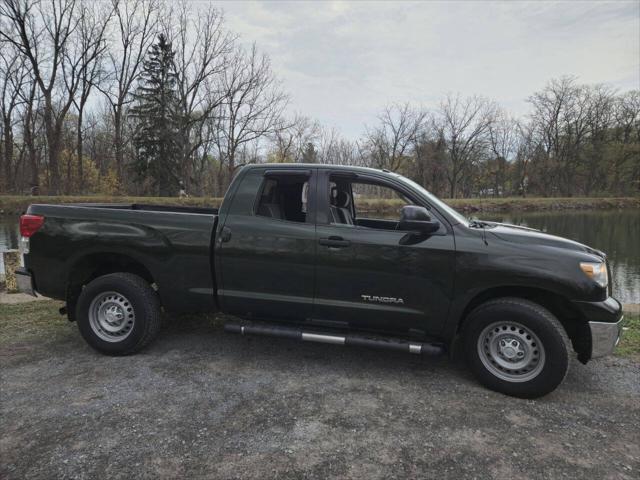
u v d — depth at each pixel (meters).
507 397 3.36
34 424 2.88
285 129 40.06
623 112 62.12
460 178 58.38
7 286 7.01
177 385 3.49
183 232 3.92
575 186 64.31
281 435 2.79
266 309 3.87
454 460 2.55
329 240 3.63
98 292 4.04
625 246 21.75
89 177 46.53
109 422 2.91
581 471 2.46
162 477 2.36
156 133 38.88
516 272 3.29
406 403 3.25
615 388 3.54
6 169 40.66
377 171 3.88
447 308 3.47
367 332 3.78
